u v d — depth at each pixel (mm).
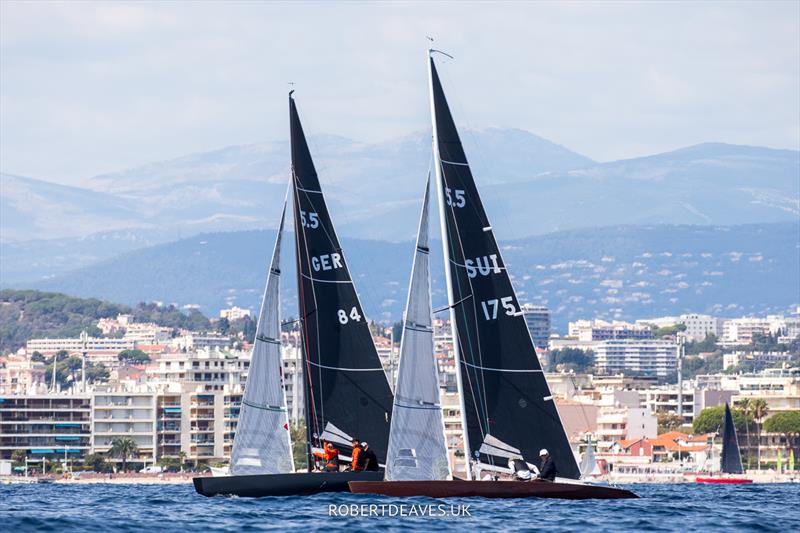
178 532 189000
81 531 189625
